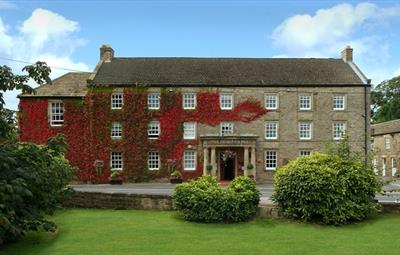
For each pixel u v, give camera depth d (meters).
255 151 40.94
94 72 41.78
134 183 40.28
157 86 40.97
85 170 40.22
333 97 42.00
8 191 10.02
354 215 15.73
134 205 18.36
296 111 41.69
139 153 40.69
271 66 44.09
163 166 40.91
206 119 41.22
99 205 18.70
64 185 17.62
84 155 40.31
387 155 57.06
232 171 41.81
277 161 41.41
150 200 18.25
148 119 40.88
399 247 12.58
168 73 42.34
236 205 15.88
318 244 12.96
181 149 40.97
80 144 40.38
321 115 41.81
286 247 12.59
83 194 18.91
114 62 44.12
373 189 16.41
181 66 43.53
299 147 41.56
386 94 79.19
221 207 15.85
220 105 41.44
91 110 40.38
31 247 12.27
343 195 15.66
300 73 43.16
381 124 62.19
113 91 40.66
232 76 42.25
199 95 41.31
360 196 16.09
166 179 40.81
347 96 42.03
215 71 42.91
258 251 12.12
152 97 41.16
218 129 41.31
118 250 12.04
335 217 15.45
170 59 44.84
